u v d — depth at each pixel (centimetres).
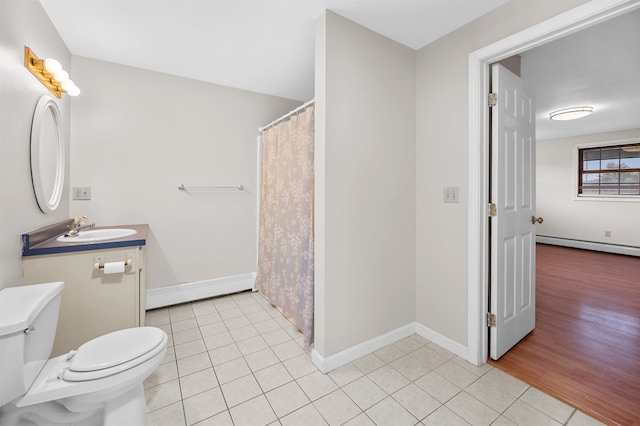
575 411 150
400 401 157
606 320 259
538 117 436
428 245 219
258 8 175
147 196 268
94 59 242
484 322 192
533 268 234
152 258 274
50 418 120
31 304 110
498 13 173
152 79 266
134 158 261
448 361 194
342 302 188
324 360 181
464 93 191
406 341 219
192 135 287
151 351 128
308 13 179
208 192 298
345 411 150
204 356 199
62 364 122
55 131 198
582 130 526
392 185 212
